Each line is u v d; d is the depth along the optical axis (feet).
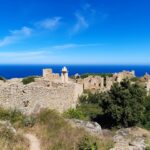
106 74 334.44
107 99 152.56
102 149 92.48
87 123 124.98
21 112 105.81
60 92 141.28
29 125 97.96
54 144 85.81
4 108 102.22
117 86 155.22
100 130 125.18
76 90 178.09
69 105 156.35
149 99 174.60
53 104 132.87
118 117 144.87
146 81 275.80
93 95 198.08
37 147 81.51
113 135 125.18
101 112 160.15
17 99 108.06
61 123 108.27
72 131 102.73
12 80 176.96
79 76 319.27
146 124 153.58
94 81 263.70
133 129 139.85
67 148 85.61
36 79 174.19
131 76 337.72
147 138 125.08
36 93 117.19
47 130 97.14
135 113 147.43
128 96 151.12
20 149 76.18
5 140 78.54
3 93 102.99
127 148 101.19
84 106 171.94
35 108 114.42
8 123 89.81
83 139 92.58
